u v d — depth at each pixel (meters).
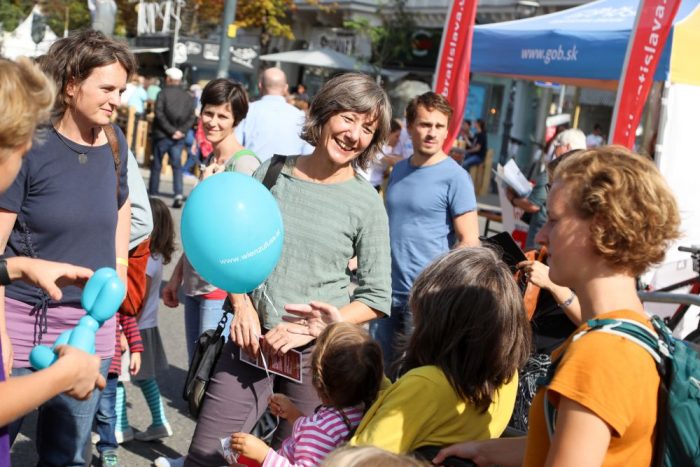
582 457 1.76
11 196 3.14
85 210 3.26
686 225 7.11
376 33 28.02
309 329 3.41
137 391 6.12
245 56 16.83
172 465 4.73
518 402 3.72
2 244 3.14
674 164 7.20
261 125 7.20
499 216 10.59
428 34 27.69
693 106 7.20
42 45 25.33
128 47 3.38
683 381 1.82
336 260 3.58
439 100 5.40
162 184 17.53
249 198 3.22
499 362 2.52
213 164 5.32
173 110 14.67
